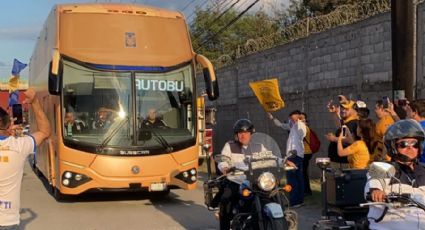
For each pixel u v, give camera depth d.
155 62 11.65
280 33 17.64
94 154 10.90
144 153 11.11
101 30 11.77
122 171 10.95
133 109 11.22
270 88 12.45
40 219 10.20
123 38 11.77
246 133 6.77
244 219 6.39
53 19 12.58
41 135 5.51
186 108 11.74
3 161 5.15
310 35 15.14
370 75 12.51
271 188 6.04
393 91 8.57
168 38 12.15
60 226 9.52
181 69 11.85
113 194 13.23
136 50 11.73
